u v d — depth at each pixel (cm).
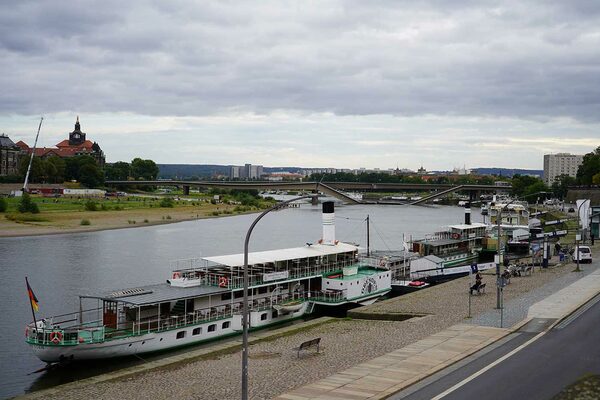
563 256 12500
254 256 8131
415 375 4819
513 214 18488
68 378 6028
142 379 5278
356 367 5181
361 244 18050
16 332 7688
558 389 4353
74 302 9462
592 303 7831
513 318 6944
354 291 8888
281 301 8125
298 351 5741
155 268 13250
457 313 7519
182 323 6781
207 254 15712
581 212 19800
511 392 4306
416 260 11856
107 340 6125
